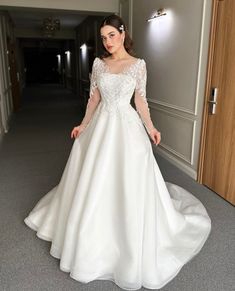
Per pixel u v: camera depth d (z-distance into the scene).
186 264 2.01
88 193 1.82
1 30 6.57
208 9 2.90
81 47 10.84
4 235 2.33
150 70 4.44
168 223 2.21
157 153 4.43
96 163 1.83
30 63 22.03
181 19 3.40
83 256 1.80
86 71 10.02
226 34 2.68
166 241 2.08
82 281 1.82
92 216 1.82
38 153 4.47
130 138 1.84
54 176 3.57
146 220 1.81
